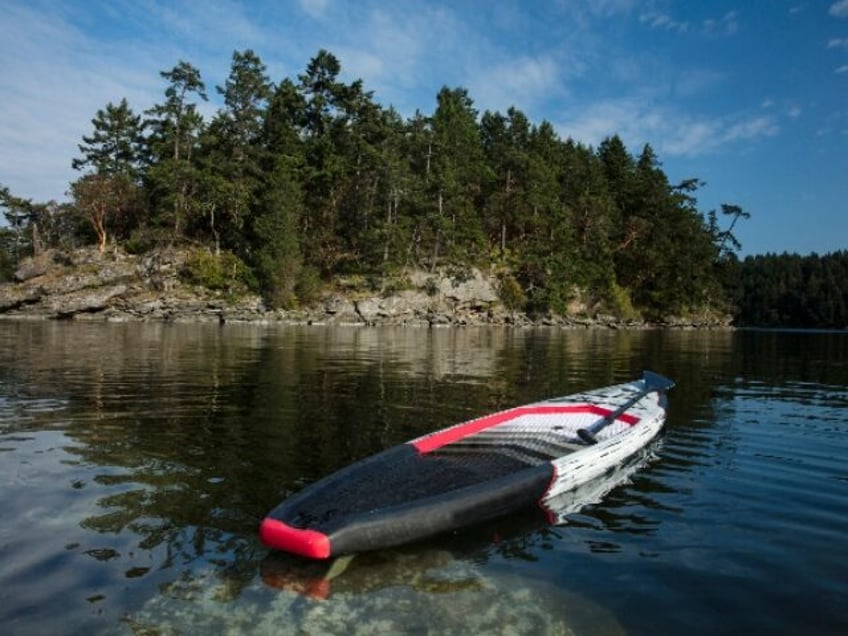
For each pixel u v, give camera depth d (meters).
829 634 3.90
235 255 54.28
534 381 15.27
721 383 15.88
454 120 68.94
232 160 56.19
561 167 76.19
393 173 55.72
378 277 55.25
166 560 4.67
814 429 9.79
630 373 17.62
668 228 73.12
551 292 60.31
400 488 5.80
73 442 7.95
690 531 5.51
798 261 118.31
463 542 5.18
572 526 5.58
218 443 8.05
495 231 68.62
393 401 11.60
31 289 46.50
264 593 4.25
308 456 7.54
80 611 3.95
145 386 12.62
